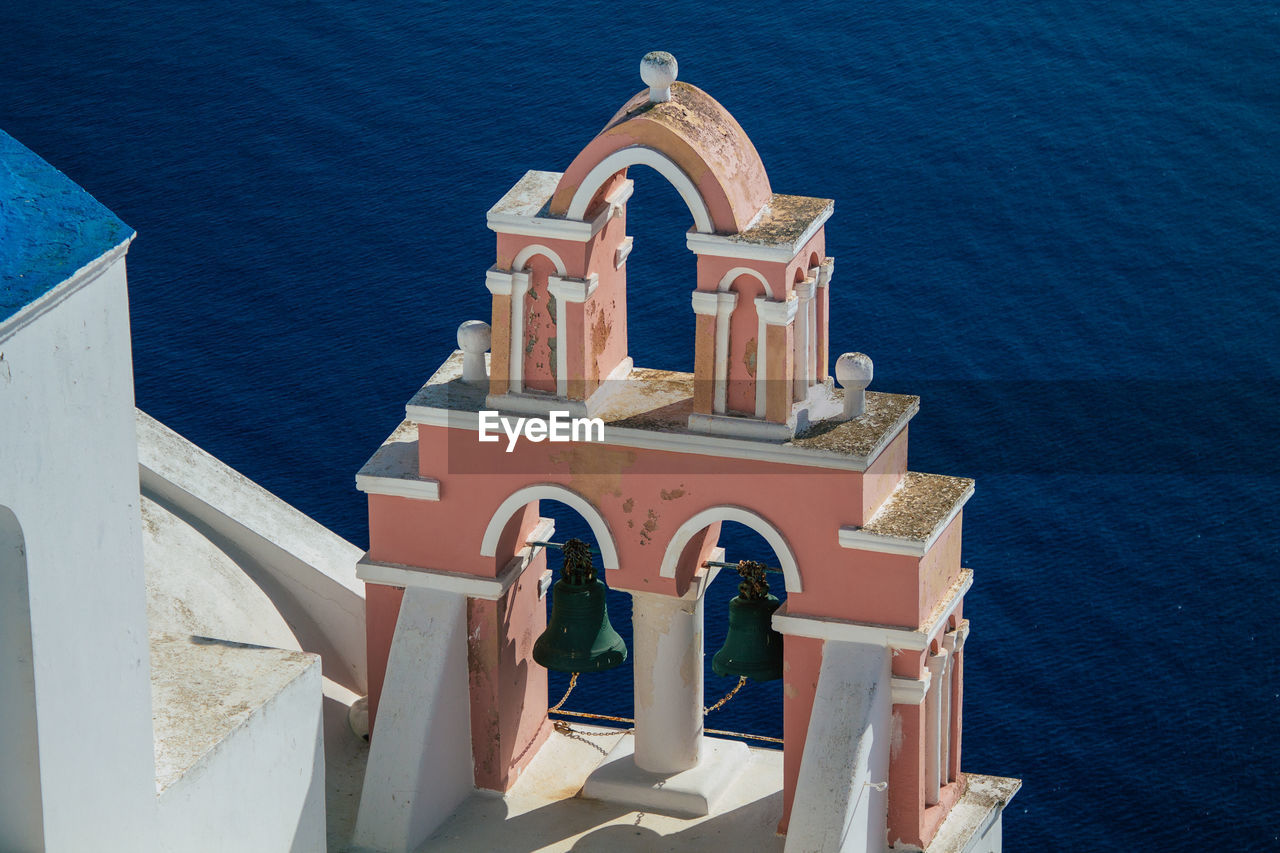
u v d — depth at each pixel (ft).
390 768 63.10
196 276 167.43
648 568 61.93
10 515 37.55
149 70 197.67
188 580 66.74
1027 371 158.61
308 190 179.22
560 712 71.10
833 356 159.22
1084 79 196.54
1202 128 189.06
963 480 61.52
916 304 165.17
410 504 63.77
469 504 63.10
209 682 48.37
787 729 62.18
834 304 165.27
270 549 70.08
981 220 175.94
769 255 56.44
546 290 59.77
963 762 120.06
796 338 58.80
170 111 191.52
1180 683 127.24
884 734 60.08
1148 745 122.01
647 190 177.17
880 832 61.36
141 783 42.80
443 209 175.83
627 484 61.00
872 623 59.47
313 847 50.72
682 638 63.98
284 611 69.67
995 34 203.41
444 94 192.24
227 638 65.92
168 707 47.14
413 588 64.44
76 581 39.73
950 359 159.53
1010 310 164.96
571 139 184.96
